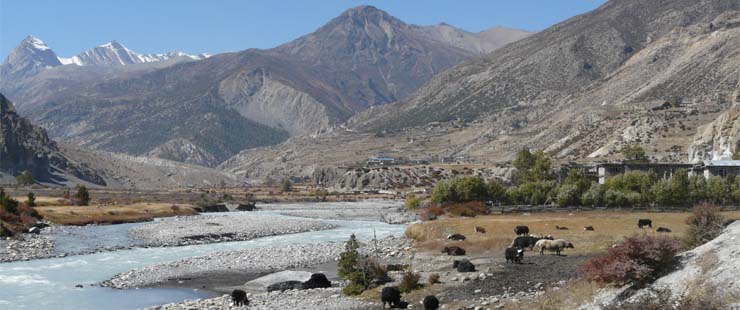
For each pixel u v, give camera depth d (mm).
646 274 37312
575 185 143500
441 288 48656
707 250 36594
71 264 73938
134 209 162375
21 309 49812
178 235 106812
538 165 199875
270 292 54781
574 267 53281
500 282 48875
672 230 76375
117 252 86250
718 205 133875
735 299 29609
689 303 30297
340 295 50688
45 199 182500
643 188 141625
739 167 174500
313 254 79750
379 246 85750
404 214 166375
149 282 61906
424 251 73438
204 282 61938
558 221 93250
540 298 40750
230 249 90500
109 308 50031
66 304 51531
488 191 155625
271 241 103000
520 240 69000
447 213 130750
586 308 36125
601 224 87375
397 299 44438
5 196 115875
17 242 88750
